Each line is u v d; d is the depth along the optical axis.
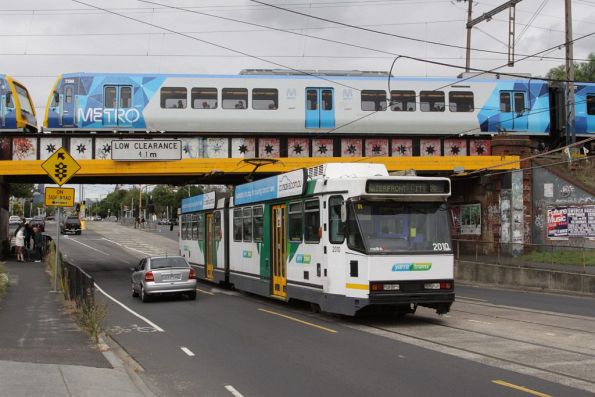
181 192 120.31
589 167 32.06
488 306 18.22
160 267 20.45
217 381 8.84
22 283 22.75
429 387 8.24
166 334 13.25
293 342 12.01
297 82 31.09
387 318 15.34
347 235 14.20
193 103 30.44
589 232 29.52
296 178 16.84
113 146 29.34
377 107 31.50
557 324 14.16
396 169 30.86
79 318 13.83
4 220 36.38
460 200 35.03
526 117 32.84
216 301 20.28
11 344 10.88
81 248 54.34
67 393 7.29
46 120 30.06
